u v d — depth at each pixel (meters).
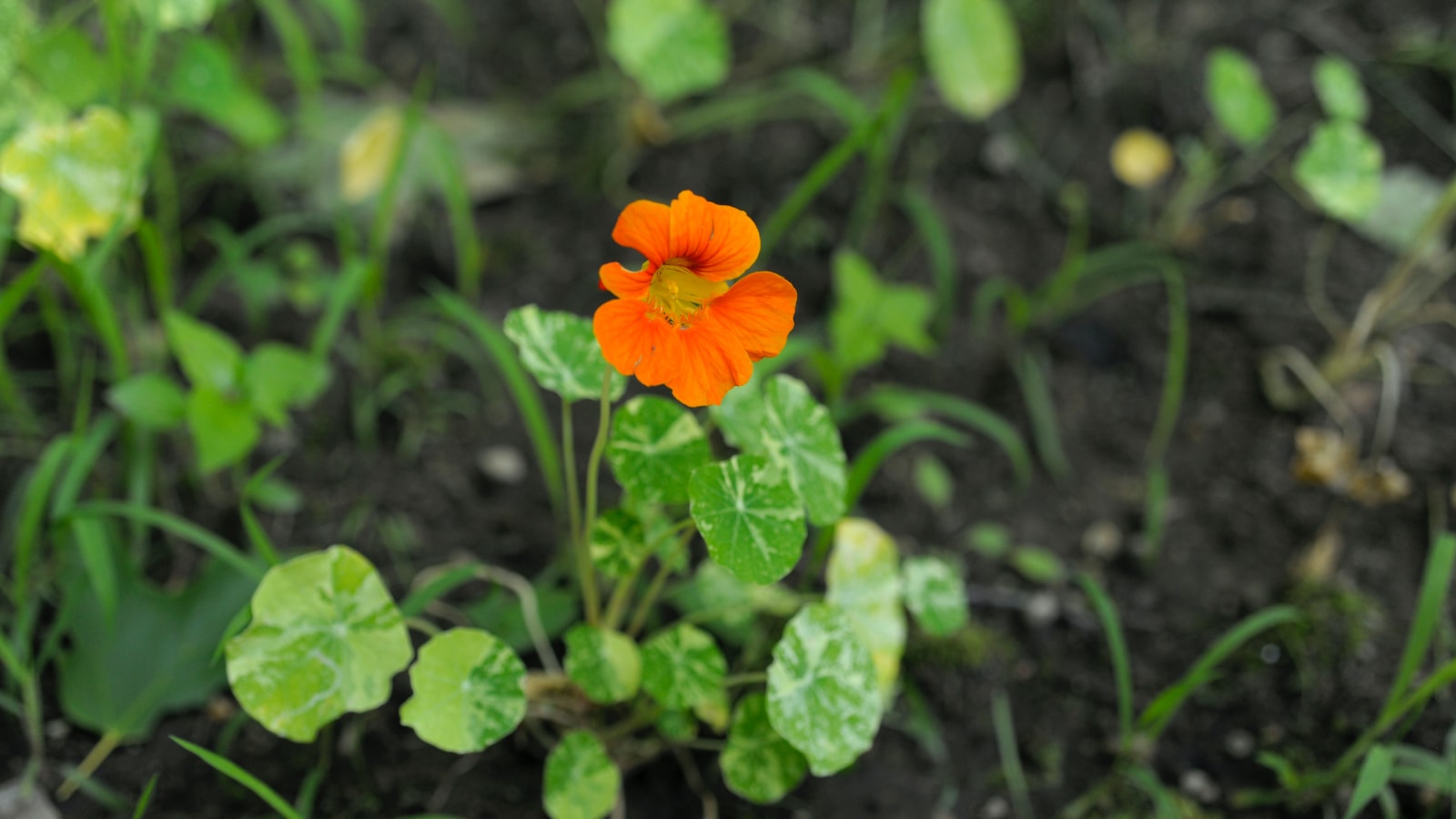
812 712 0.80
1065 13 1.27
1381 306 1.03
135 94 0.94
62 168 0.88
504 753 0.88
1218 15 1.29
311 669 0.79
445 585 0.85
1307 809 0.88
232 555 0.84
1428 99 1.20
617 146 1.15
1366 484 0.98
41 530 0.91
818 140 1.18
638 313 0.74
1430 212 1.10
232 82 0.99
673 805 0.88
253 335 1.02
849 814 0.88
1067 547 0.98
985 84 1.08
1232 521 0.99
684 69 1.06
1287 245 1.10
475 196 1.10
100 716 0.86
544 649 0.89
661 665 0.82
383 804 0.86
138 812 0.79
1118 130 1.20
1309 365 1.04
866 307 0.98
